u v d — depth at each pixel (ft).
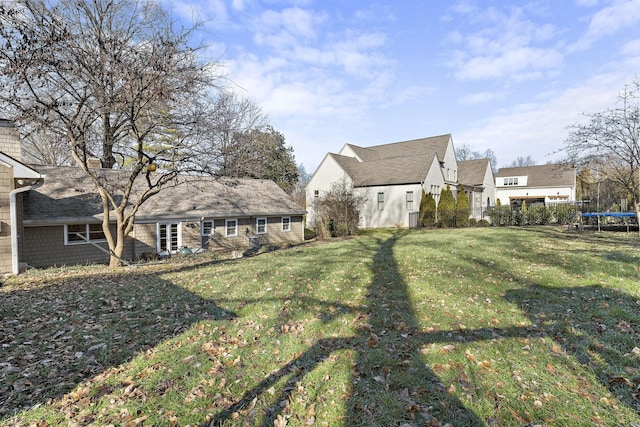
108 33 32.35
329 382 11.40
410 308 18.15
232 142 40.50
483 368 11.76
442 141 114.11
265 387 11.25
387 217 91.50
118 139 39.29
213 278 26.89
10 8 26.73
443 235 53.16
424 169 88.43
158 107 33.35
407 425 9.16
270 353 13.66
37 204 45.50
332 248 44.98
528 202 149.28
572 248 34.09
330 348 13.87
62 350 14.20
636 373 10.91
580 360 11.94
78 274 32.35
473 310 17.46
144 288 24.29
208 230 61.41
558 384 10.66
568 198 140.36
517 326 15.19
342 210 70.64
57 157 75.46
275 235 73.56
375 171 97.71
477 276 24.21
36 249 43.60
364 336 14.92
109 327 16.66
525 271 24.93
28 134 30.73
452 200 80.74
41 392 11.16
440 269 26.81
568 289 20.18
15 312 19.22
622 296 17.95
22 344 14.83
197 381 11.64
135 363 12.94
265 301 20.24
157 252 53.57
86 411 10.14
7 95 29.89
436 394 10.46
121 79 30.76
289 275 26.91
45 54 27.55
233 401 10.56
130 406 10.31
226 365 12.76
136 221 50.57
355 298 20.35
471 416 9.39
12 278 30.32
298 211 77.30
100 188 37.09
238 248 63.57
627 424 8.79
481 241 42.37
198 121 35.19
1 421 9.73
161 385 11.41
